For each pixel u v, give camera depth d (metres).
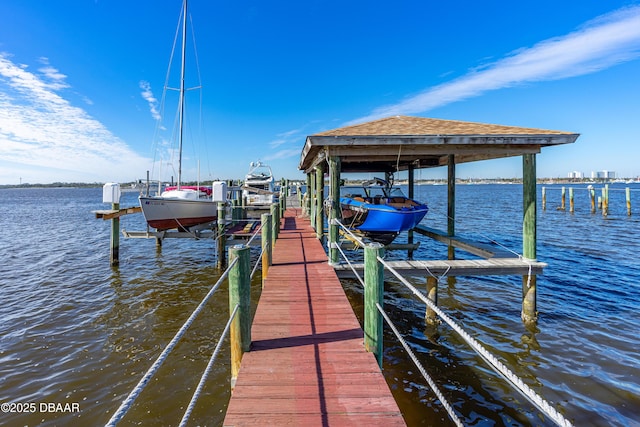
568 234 17.33
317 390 2.84
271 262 6.98
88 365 5.55
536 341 6.07
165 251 14.69
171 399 4.70
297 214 18.53
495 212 30.16
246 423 2.47
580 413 4.27
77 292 9.23
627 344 5.91
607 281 9.47
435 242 15.92
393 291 8.91
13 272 11.27
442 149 6.91
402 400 4.62
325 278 6.04
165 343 6.30
